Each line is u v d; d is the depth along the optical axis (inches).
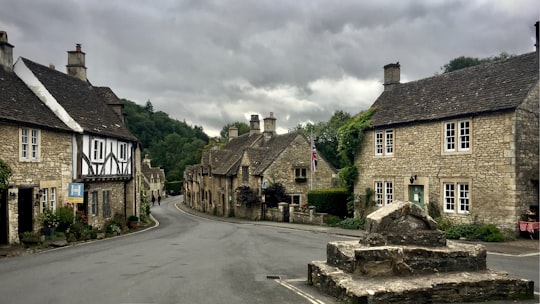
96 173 956.6
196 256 575.2
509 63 832.3
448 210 829.8
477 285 335.3
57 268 480.4
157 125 4544.8
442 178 838.5
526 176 733.9
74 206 858.1
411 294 313.6
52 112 871.7
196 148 4160.9
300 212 1199.6
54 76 995.9
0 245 666.8
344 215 1171.9
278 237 830.5
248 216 1486.2
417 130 893.8
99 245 714.2
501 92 777.6
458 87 885.8
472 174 784.9
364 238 380.2
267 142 1711.4
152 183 3262.8
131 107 4288.9
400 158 929.5
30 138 748.0
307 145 1486.2
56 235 760.3
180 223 1284.4
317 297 347.6
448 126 837.8
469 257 363.9
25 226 747.4
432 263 354.6
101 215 991.6
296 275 445.7
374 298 302.8
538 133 751.7
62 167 844.0
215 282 405.4
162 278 422.6
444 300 325.7
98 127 975.0
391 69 1077.8
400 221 376.8
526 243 677.3
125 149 1125.1
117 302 331.3
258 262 526.0
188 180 2541.8
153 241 765.3
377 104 1055.6
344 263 363.3
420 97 953.5
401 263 346.6
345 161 1078.4
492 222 752.3
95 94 1161.4
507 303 330.6
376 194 992.2
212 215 1793.8
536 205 740.0
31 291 366.9
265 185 1409.9
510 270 466.6
